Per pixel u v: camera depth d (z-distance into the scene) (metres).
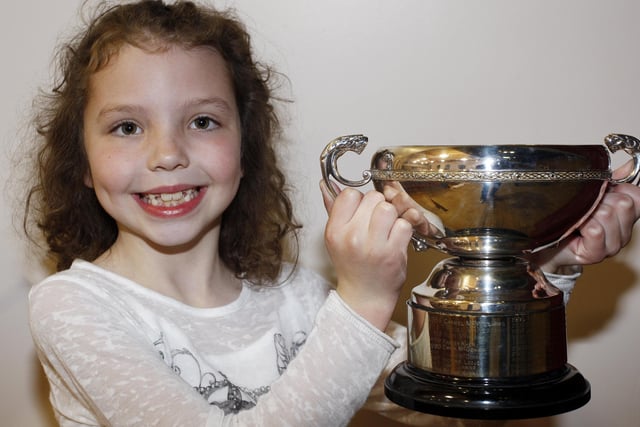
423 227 0.67
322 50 1.09
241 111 1.00
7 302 1.11
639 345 1.13
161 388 0.73
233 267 1.04
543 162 0.60
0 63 1.08
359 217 0.66
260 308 0.98
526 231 0.64
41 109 1.08
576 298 1.13
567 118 1.10
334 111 1.10
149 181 0.84
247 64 0.99
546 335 0.65
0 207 1.10
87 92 0.89
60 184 0.98
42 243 1.10
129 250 0.92
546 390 0.64
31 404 1.12
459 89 1.10
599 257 0.82
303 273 1.07
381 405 1.02
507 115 1.10
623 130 1.10
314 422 0.66
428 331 0.66
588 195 0.64
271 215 1.06
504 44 1.09
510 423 1.14
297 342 0.98
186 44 0.86
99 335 0.79
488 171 0.60
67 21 1.08
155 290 0.92
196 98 0.85
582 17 1.09
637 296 1.13
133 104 0.83
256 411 0.69
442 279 0.69
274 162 1.05
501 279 0.67
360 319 0.67
